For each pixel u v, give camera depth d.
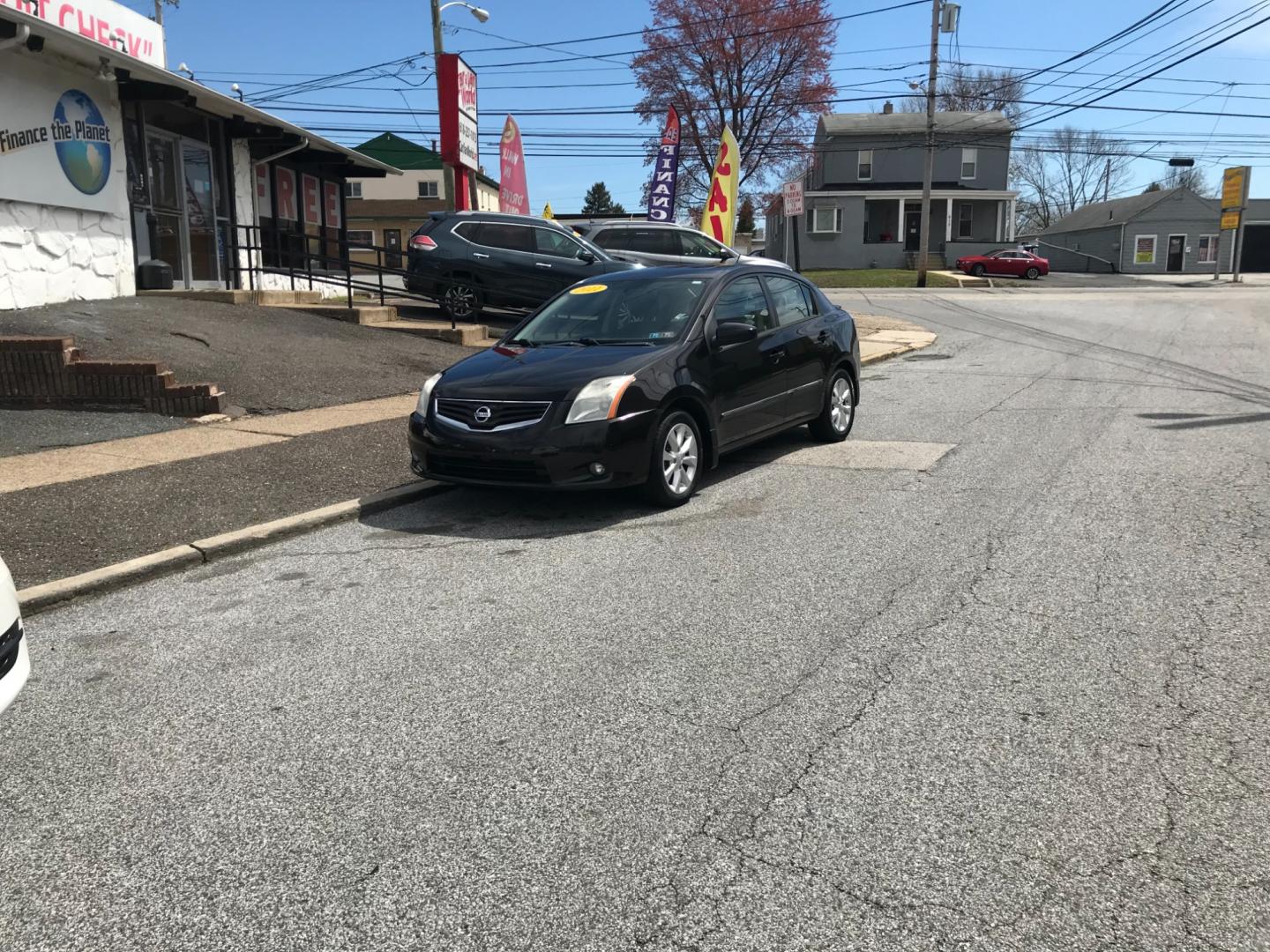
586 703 3.89
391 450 8.45
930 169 38.56
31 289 11.95
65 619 5.02
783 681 4.04
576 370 6.64
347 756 3.53
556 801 3.19
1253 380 12.48
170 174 15.49
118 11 16.55
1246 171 42.09
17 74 11.57
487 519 6.77
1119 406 10.60
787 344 8.15
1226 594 4.86
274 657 4.46
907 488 7.24
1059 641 4.36
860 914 2.60
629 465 6.50
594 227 17.61
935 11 36.53
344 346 13.13
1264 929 2.50
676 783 3.28
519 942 2.53
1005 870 2.77
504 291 15.99
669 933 2.55
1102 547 5.69
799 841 2.93
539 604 5.05
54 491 7.02
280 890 2.77
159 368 9.64
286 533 6.38
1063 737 3.51
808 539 6.02
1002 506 6.65
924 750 3.45
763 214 60.78
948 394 11.94
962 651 4.29
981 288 37.12
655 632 4.61
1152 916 2.56
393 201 52.47
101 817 3.18
